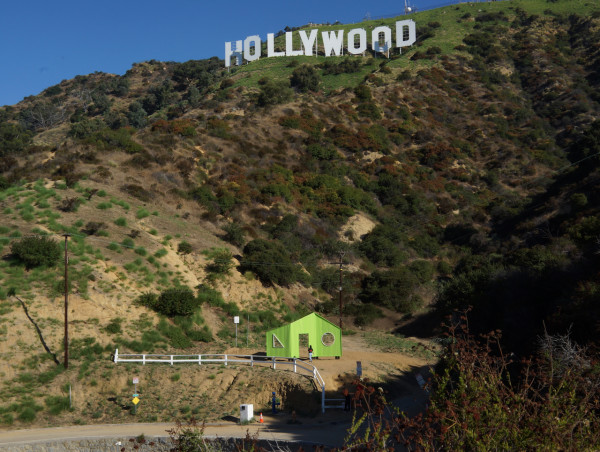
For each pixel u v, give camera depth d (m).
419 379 14.11
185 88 158.50
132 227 55.84
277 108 102.00
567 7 154.25
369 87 114.62
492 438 7.23
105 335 41.34
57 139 124.25
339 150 92.12
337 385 35.97
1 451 27.25
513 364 23.09
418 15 171.75
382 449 7.38
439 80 119.69
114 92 162.75
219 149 80.62
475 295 42.31
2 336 37.97
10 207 53.59
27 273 44.19
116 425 32.00
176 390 36.47
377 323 57.97
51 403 34.34
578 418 7.53
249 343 46.03
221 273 54.12
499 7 162.00
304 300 58.62
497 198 80.81
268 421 31.50
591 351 13.23
